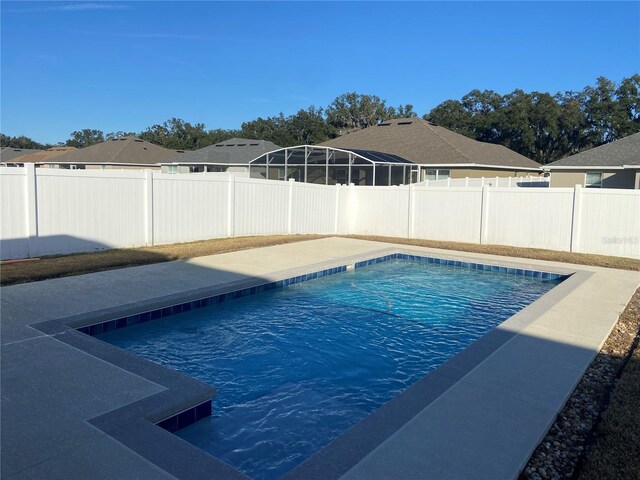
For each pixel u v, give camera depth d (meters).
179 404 4.31
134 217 12.76
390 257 14.62
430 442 3.77
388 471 3.36
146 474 3.21
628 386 5.03
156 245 13.31
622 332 7.12
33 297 7.80
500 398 4.62
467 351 5.98
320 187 18.42
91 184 11.73
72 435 3.68
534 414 4.30
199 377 5.99
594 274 11.59
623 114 52.66
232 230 15.43
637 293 9.67
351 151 23.09
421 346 7.35
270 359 6.65
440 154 29.72
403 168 25.59
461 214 16.95
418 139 32.38
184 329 7.76
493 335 6.67
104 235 12.11
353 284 11.36
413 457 3.55
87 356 5.36
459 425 4.06
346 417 5.03
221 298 9.03
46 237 10.91
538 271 12.54
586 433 4.12
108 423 3.88
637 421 4.23
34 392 4.42
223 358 6.64
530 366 5.50
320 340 7.48
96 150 45.03
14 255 10.39
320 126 65.62
